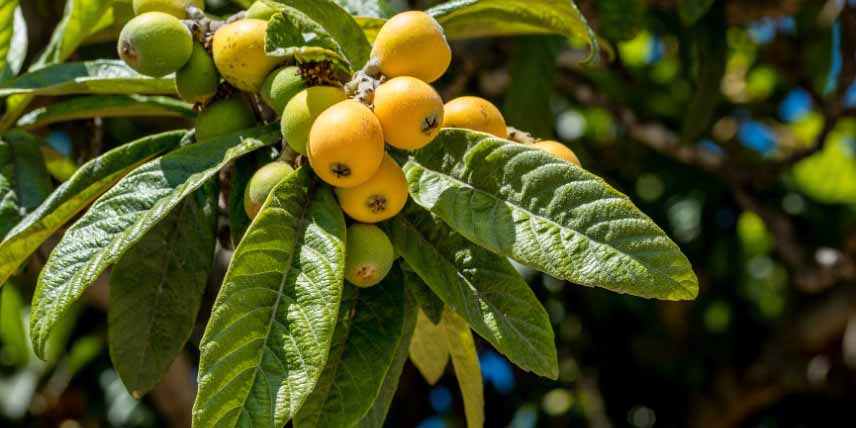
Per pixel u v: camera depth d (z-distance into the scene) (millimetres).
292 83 849
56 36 1066
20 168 965
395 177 827
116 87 944
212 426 782
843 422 2150
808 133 2129
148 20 866
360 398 855
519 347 849
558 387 2074
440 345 1014
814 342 2020
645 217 814
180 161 846
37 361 1629
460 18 992
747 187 1681
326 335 796
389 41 838
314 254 814
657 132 1695
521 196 832
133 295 919
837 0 1521
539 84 1255
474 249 862
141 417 1935
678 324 2037
